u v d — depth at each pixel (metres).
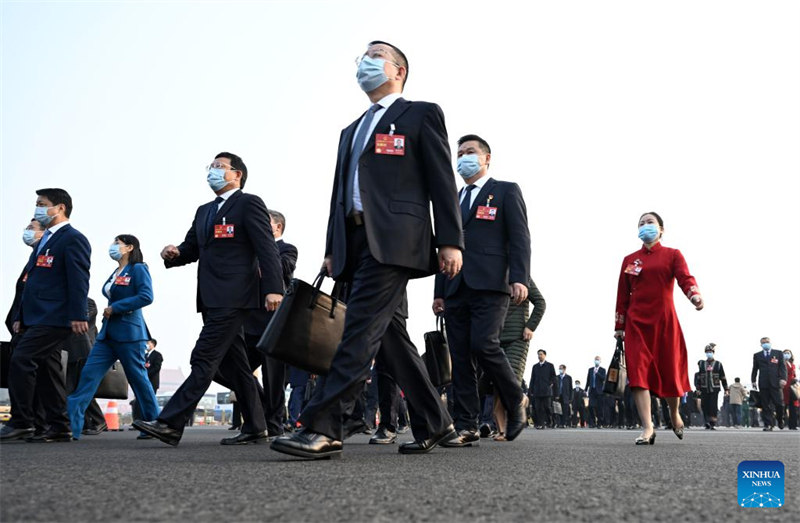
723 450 5.18
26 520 1.87
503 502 2.20
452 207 3.70
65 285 6.29
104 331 7.06
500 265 5.76
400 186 3.67
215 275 5.44
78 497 2.25
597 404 23.27
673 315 6.28
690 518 1.98
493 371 5.80
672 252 6.29
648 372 6.23
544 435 9.73
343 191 3.79
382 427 6.50
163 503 2.13
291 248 7.50
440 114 3.80
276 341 3.69
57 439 6.32
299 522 1.84
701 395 19.70
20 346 6.14
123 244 7.39
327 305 3.83
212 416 30.17
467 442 5.60
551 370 20.78
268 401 6.98
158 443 6.02
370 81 3.96
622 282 6.48
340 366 3.55
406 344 4.28
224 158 5.76
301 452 3.46
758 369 18.81
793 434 11.47
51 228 6.42
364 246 3.66
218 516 1.92
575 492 2.46
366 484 2.59
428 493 2.37
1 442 6.04
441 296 6.09
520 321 7.42
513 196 5.87
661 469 3.37
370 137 3.74
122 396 7.56
